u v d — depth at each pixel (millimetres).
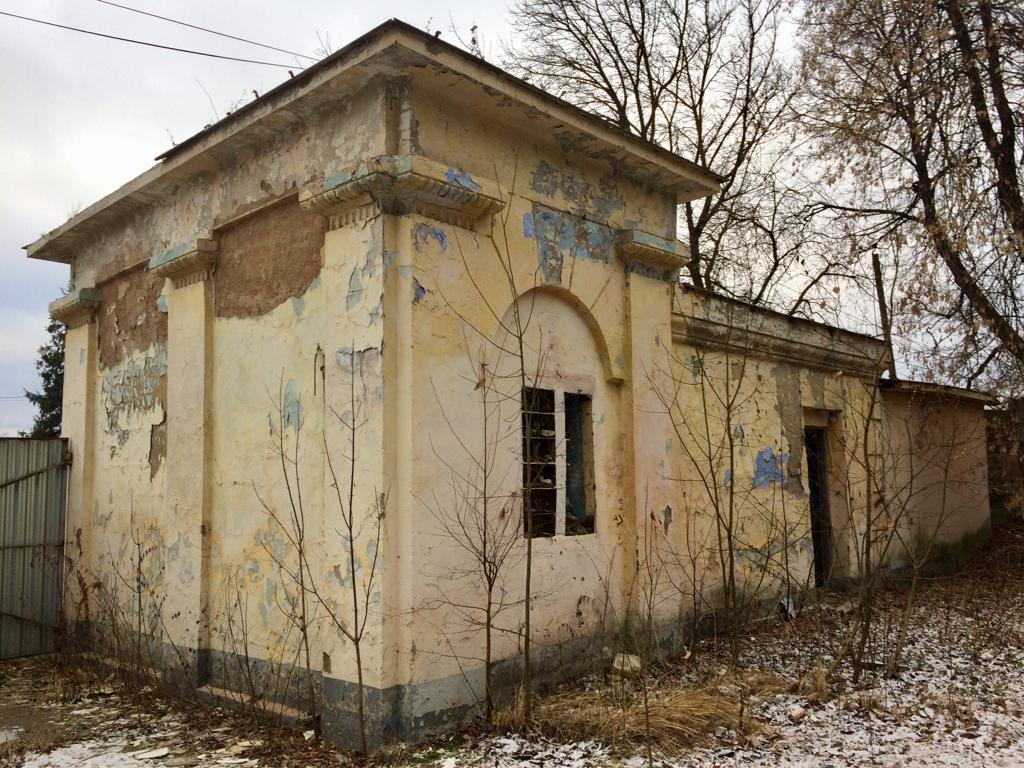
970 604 9453
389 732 4719
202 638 6246
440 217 5320
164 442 7129
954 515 12758
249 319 6242
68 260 9242
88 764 4797
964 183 9852
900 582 10875
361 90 5355
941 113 10062
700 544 7738
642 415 6961
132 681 6629
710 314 8352
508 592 5586
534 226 6109
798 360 9812
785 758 4609
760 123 16438
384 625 4762
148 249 7543
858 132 10586
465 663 5160
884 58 10375
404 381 5000
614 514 6746
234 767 4656
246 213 6258
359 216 5227
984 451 13633
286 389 5812
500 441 5652
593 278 6652
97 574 7910
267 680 5699
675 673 6402
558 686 5898
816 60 10977
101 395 8266
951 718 5367
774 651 7289
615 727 4852
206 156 6473
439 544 5059
